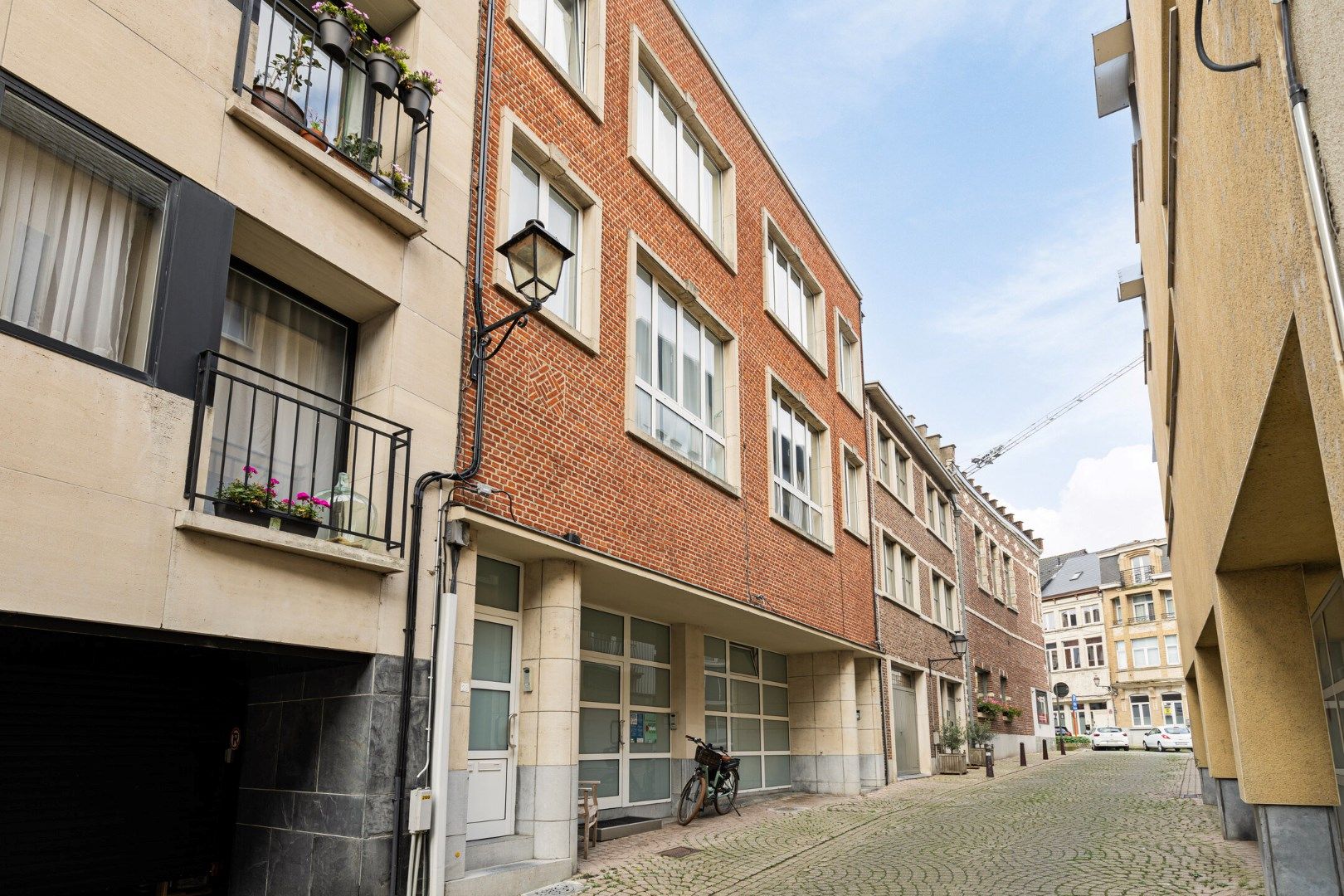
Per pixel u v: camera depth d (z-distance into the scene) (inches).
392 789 253.4
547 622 344.8
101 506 193.3
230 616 216.7
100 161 211.8
